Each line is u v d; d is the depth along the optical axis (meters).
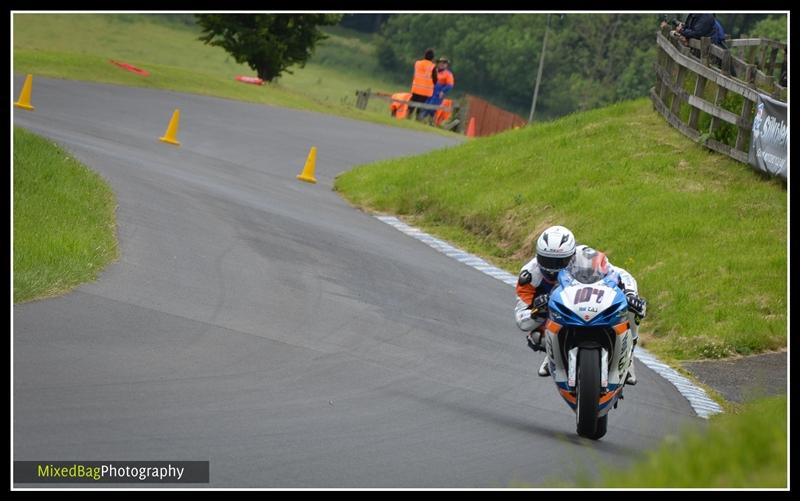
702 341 50.28
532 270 32.09
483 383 36.19
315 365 34.34
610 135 83.12
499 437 28.75
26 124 87.12
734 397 42.62
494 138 94.44
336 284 48.78
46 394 26.16
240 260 49.59
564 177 75.56
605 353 29.53
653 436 32.12
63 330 32.91
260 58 175.50
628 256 61.25
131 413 25.64
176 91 136.12
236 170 87.00
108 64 144.12
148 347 32.78
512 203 73.56
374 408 30.02
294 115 134.38
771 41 86.19
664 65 87.12
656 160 74.94
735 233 60.94
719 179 70.38
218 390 29.17
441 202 78.00
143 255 46.53
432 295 50.91
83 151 75.56
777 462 19.98
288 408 28.47
